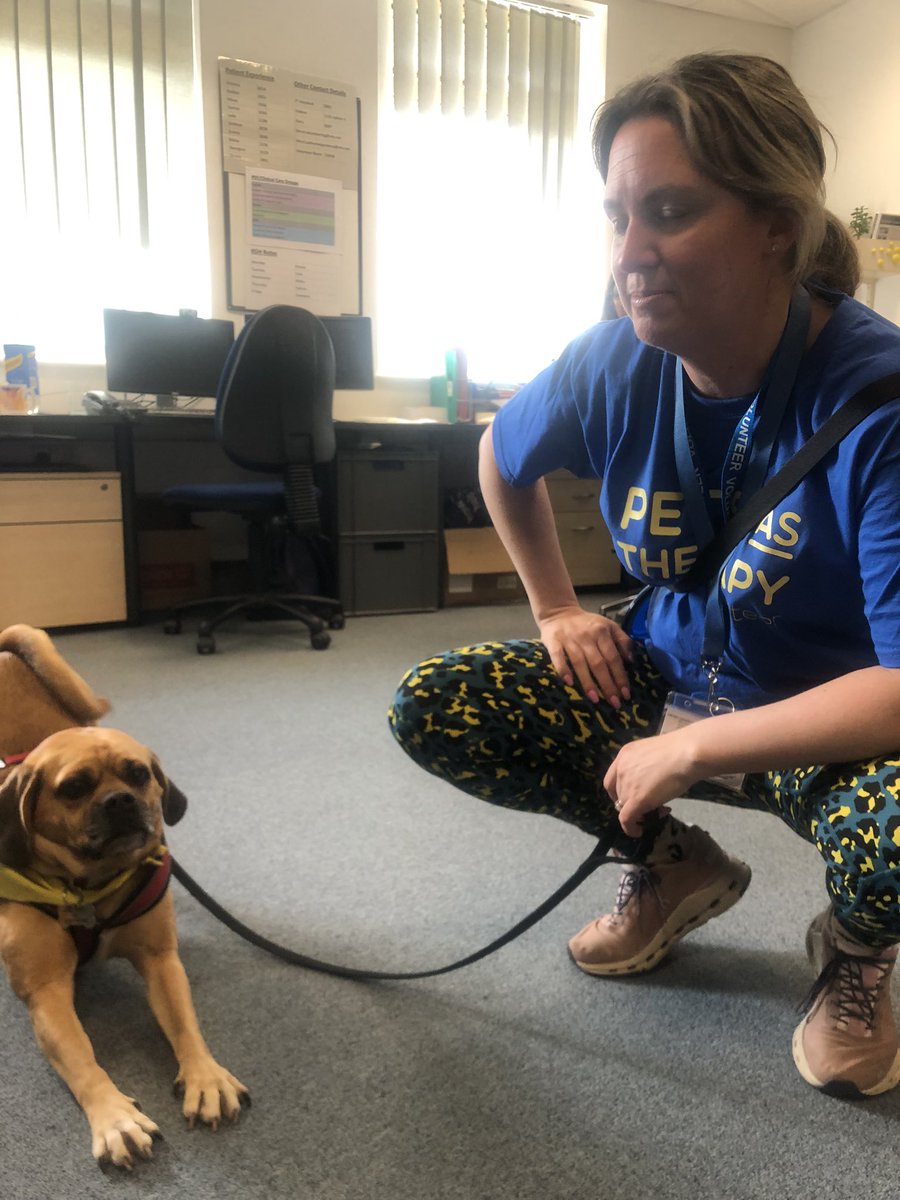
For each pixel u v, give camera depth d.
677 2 4.28
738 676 0.92
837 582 0.79
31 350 3.12
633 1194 0.77
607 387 0.94
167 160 3.57
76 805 0.91
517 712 1.02
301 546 3.59
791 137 0.69
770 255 0.72
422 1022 1.01
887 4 4.05
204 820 1.56
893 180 4.10
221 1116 0.85
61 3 3.32
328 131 3.71
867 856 0.73
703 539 0.88
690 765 0.78
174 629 3.08
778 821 1.60
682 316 0.73
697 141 0.67
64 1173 0.79
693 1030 1.00
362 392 4.02
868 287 3.84
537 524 1.13
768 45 4.56
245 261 3.66
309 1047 0.96
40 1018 0.89
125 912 0.95
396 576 3.54
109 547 3.09
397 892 1.32
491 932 1.21
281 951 1.11
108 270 3.55
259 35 3.53
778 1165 0.80
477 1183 0.78
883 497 0.70
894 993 1.04
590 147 0.79
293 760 1.88
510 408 1.08
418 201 4.06
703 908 1.08
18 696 1.14
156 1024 1.01
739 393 0.82
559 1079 0.92
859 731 0.70
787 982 1.10
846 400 0.73
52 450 3.24
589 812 1.07
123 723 2.10
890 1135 0.84
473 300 4.25
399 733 1.06
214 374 3.50
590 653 1.04
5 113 3.32
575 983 1.09
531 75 4.17
